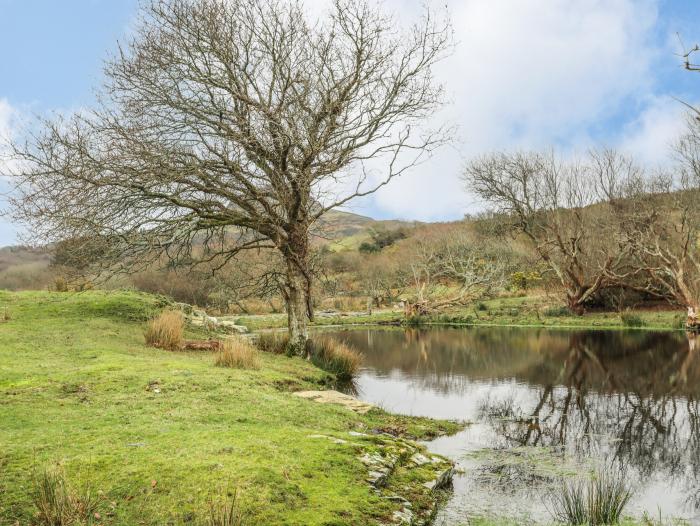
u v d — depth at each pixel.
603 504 6.44
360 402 11.15
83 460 5.78
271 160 15.82
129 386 9.40
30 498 4.98
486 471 7.96
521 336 27.56
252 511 4.96
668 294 33.25
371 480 6.17
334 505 5.36
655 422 11.08
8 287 35.91
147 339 15.29
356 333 31.22
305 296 17.66
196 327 20.61
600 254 34.28
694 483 7.60
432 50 17.56
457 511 6.39
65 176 13.98
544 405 12.79
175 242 15.68
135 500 5.10
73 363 11.62
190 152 15.56
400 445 7.80
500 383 15.72
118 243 14.98
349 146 17.14
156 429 6.98
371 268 50.12
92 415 7.60
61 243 14.80
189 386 9.61
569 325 31.77
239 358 12.88
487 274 42.06
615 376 16.42
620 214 34.38
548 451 9.05
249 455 6.12
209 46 15.59
